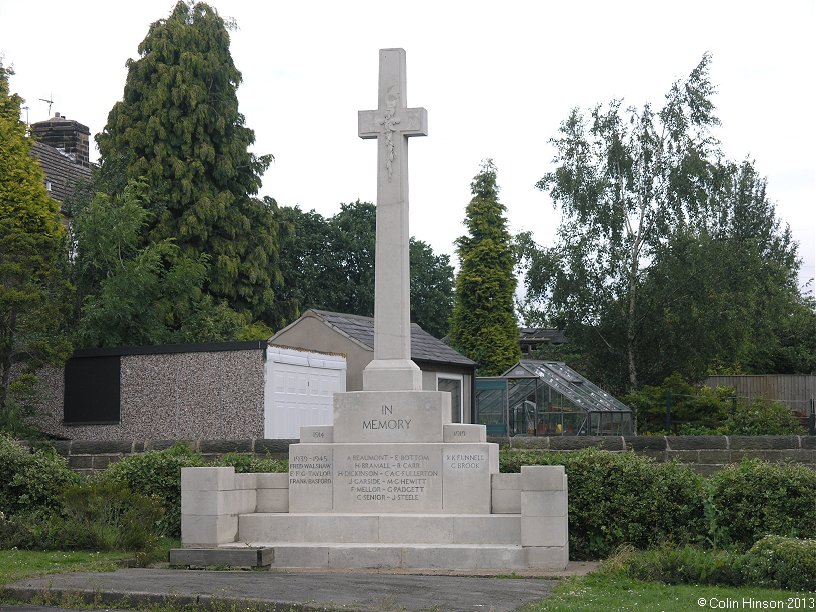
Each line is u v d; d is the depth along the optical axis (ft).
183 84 139.33
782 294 155.84
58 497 58.65
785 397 150.82
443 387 108.68
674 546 52.90
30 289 85.15
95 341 104.37
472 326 155.12
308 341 104.73
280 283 149.59
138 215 112.68
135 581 43.09
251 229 144.66
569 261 134.92
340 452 54.60
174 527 60.13
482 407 111.65
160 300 118.93
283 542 53.06
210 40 143.84
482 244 155.33
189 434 83.56
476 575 47.47
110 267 110.01
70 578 43.75
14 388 82.12
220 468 52.75
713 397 111.55
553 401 108.88
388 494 53.98
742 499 53.98
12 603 39.88
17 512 58.75
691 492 54.95
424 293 211.00
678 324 133.80
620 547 53.42
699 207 131.95
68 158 154.30
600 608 37.45
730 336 133.39
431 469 53.72
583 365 145.69
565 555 50.08
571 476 55.72
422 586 42.73
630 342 136.36
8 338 84.79
